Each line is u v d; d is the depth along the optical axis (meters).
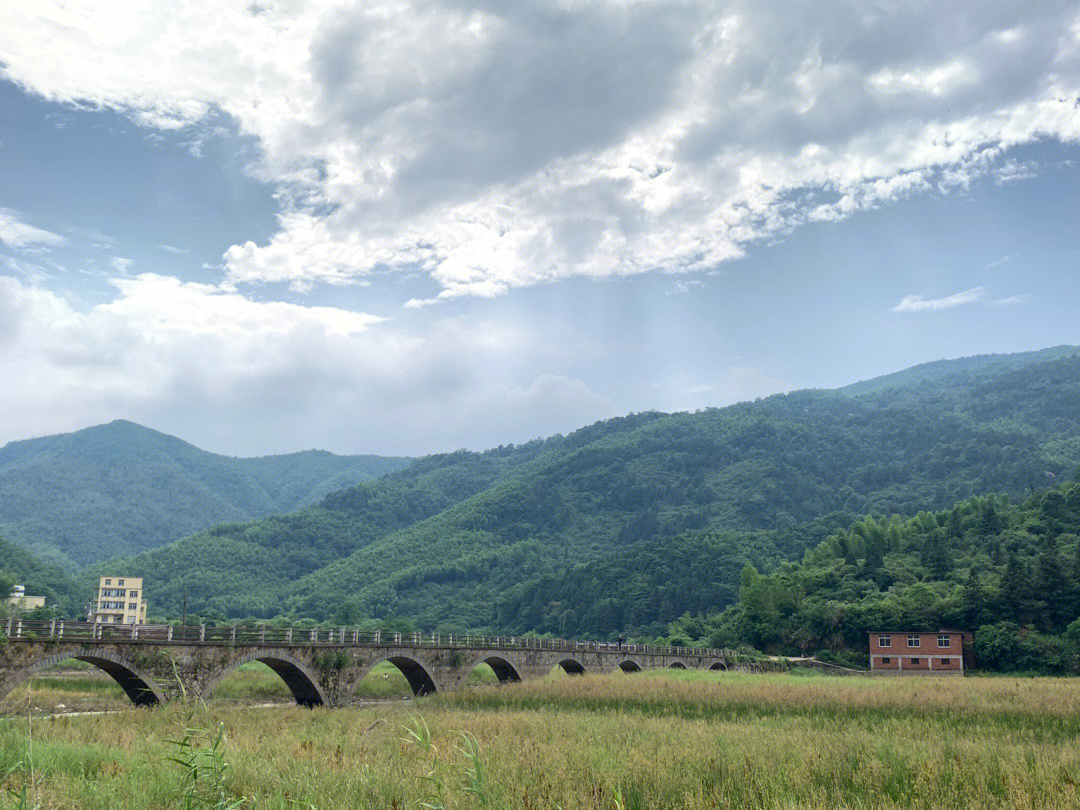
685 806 15.83
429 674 67.44
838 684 66.75
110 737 26.50
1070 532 157.12
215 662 47.38
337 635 61.75
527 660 83.56
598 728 31.17
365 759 18.48
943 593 133.25
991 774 20.14
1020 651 112.50
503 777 17.11
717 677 84.19
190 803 12.81
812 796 16.62
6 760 17.42
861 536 181.50
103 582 193.75
